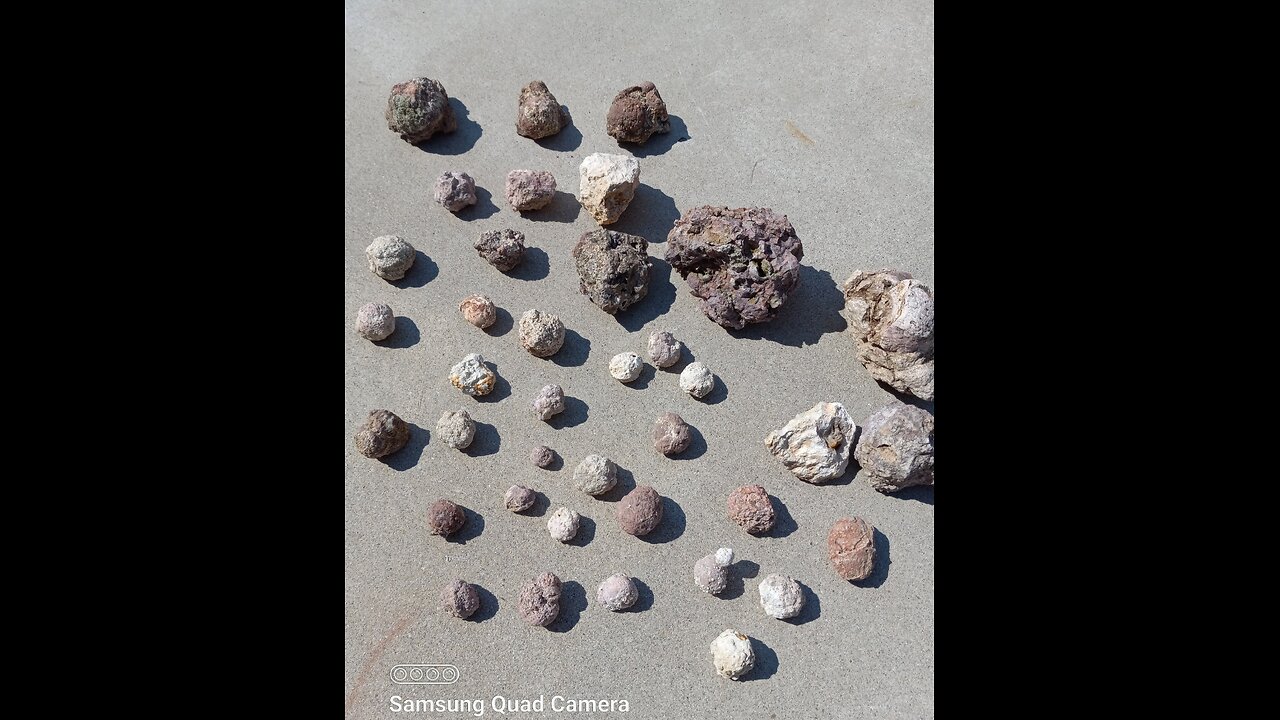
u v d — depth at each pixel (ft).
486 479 4.83
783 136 5.27
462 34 5.50
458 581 4.67
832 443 4.76
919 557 4.71
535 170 5.25
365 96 5.38
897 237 5.08
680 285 5.06
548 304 5.04
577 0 5.55
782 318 4.99
